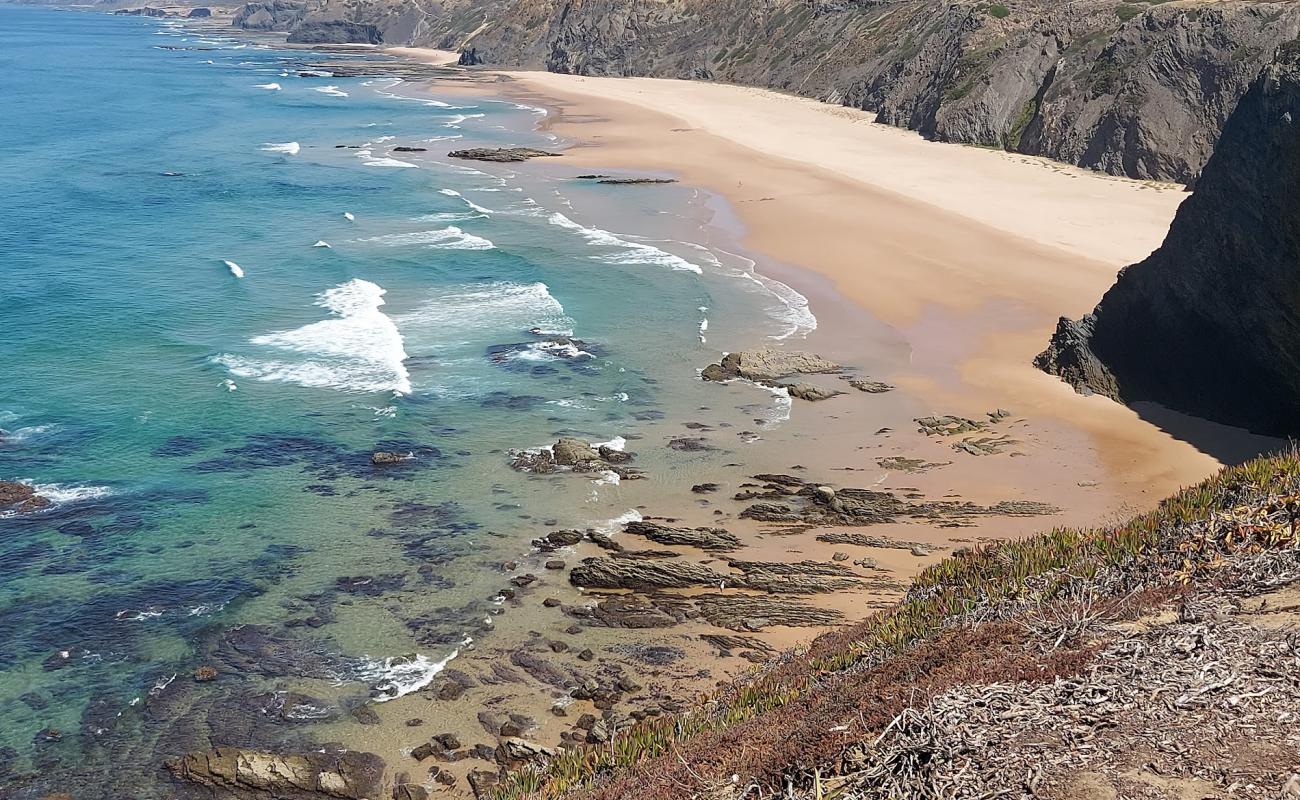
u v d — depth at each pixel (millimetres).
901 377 36656
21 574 23641
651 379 36500
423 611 22453
